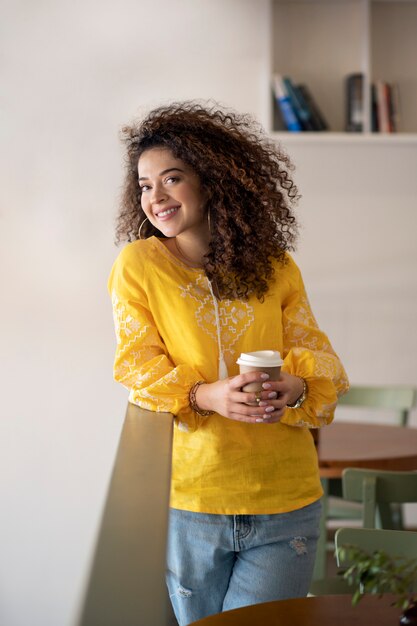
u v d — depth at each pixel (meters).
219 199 1.89
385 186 4.41
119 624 0.74
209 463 1.86
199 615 1.94
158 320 1.87
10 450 4.41
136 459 1.33
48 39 4.32
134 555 0.92
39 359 4.41
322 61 4.30
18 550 4.41
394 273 4.45
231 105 4.34
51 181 4.38
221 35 4.33
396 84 4.35
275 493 1.87
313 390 1.86
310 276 4.45
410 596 1.27
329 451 3.14
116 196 4.39
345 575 1.27
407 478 2.60
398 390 3.97
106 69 4.34
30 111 4.35
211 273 1.88
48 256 4.40
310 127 4.21
